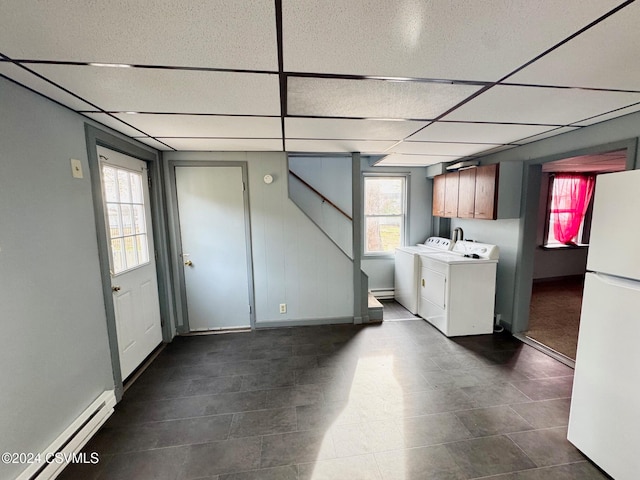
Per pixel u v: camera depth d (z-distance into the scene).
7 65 1.27
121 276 2.46
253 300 3.51
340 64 1.31
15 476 1.41
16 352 1.43
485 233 3.78
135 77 1.41
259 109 1.87
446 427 1.92
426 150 3.39
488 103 1.81
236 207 3.36
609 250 1.52
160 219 3.12
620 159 3.45
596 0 0.90
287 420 2.00
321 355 2.89
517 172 3.14
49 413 1.61
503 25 1.03
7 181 1.41
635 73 1.40
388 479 1.56
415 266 4.00
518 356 2.85
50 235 1.66
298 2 0.91
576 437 1.72
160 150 3.15
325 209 4.64
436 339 3.24
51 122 1.68
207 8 0.93
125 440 1.84
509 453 1.71
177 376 2.55
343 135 2.58
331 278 3.61
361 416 2.03
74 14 0.94
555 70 1.37
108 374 2.14
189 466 1.66
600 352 1.56
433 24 1.02
